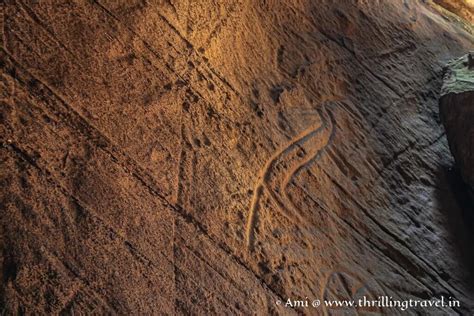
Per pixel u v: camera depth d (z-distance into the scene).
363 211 5.14
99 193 3.47
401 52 7.14
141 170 3.77
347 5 6.89
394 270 4.95
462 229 5.79
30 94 3.52
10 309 2.84
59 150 3.46
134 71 4.12
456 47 7.98
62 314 2.97
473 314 5.09
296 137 5.05
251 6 5.56
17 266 2.97
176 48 4.52
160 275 3.44
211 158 4.23
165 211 3.73
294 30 5.97
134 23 4.28
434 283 5.13
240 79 4.95
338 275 4.48
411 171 5.93
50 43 3.75
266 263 4.02
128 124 3.88
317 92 5.66
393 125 6.19
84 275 3.15
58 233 3.19
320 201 4.85
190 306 3.43
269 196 4.47
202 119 4.38
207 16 4.96
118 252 3.35
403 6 7.89
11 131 3.32
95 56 3.94
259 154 4.62
